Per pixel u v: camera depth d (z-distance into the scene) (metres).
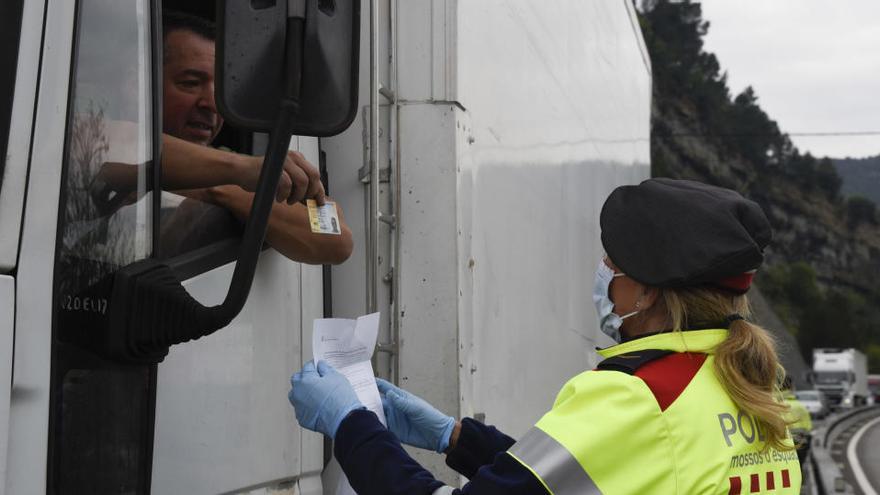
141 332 1.73
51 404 1.54
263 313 2.27
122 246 1.75
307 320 2.45
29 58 1.56
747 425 2.01
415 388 2.58
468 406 2.70
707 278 2.02
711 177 132.25
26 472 1.51
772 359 2.08
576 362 4.53
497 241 3.15
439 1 2.70
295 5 1.76
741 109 145.38
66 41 1.62
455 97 2.67
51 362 1.54
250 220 1.75
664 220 2.03
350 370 2.21
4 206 1.50
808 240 151.50
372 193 2.48
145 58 1.85
